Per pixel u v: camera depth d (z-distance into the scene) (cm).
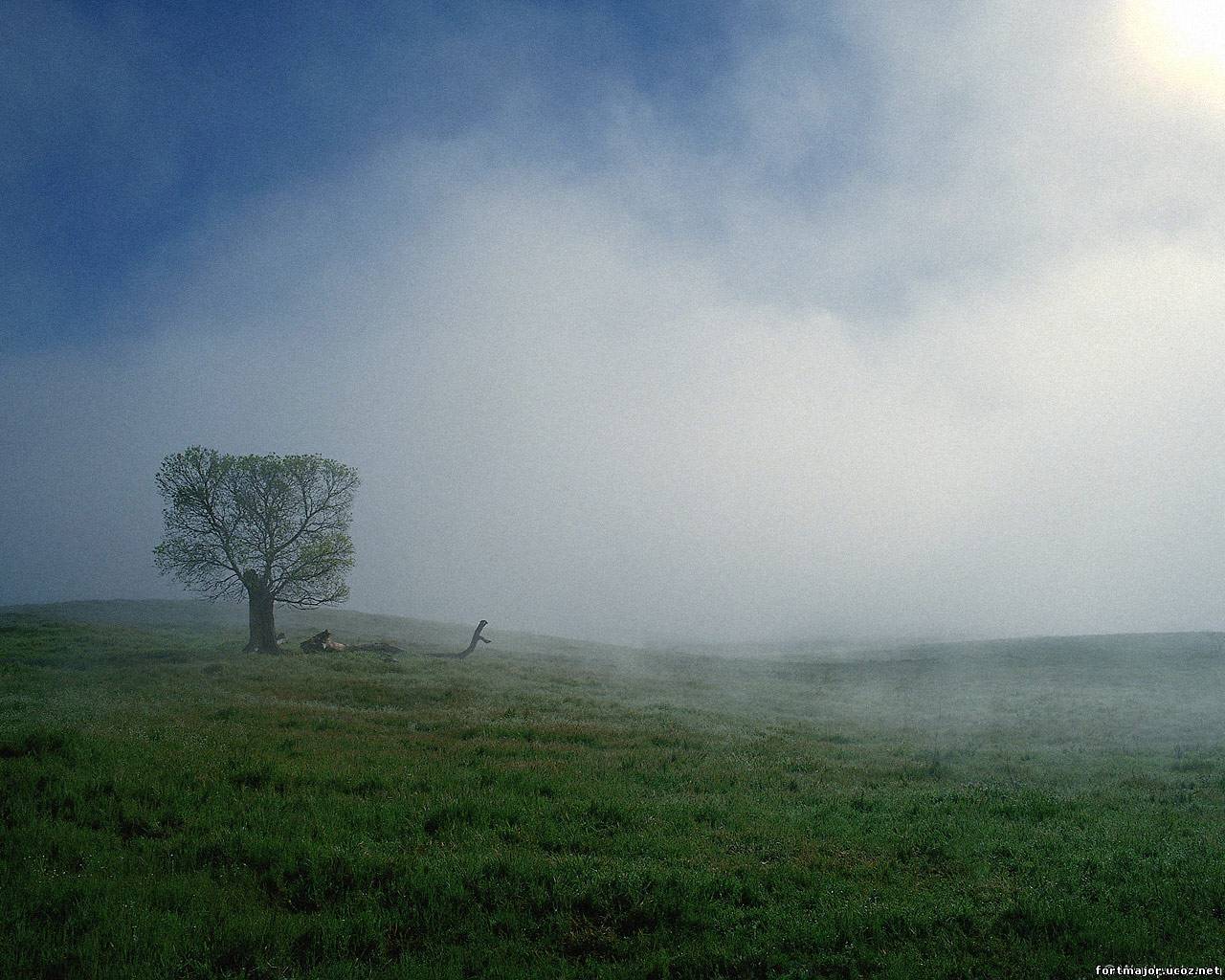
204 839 1214
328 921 972
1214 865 1212
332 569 5328
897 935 974
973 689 5000
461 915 1009
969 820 1509
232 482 5234
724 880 1121
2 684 2948
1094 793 1831
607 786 1730
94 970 845
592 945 955
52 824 1252
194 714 2459
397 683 3684
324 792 1524
